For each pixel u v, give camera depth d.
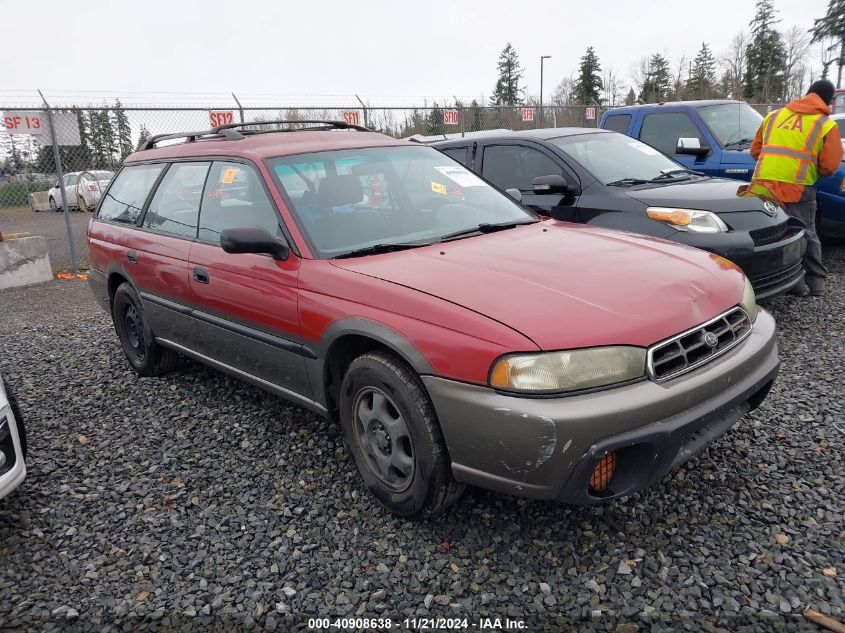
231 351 4.02
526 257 3.19
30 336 6.85
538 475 2.50
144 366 5.12
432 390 2.71
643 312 2.68
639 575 2.62
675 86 57.88
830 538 2.76
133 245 4.79
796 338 5.21
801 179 5.93
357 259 3.31
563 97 61.69
